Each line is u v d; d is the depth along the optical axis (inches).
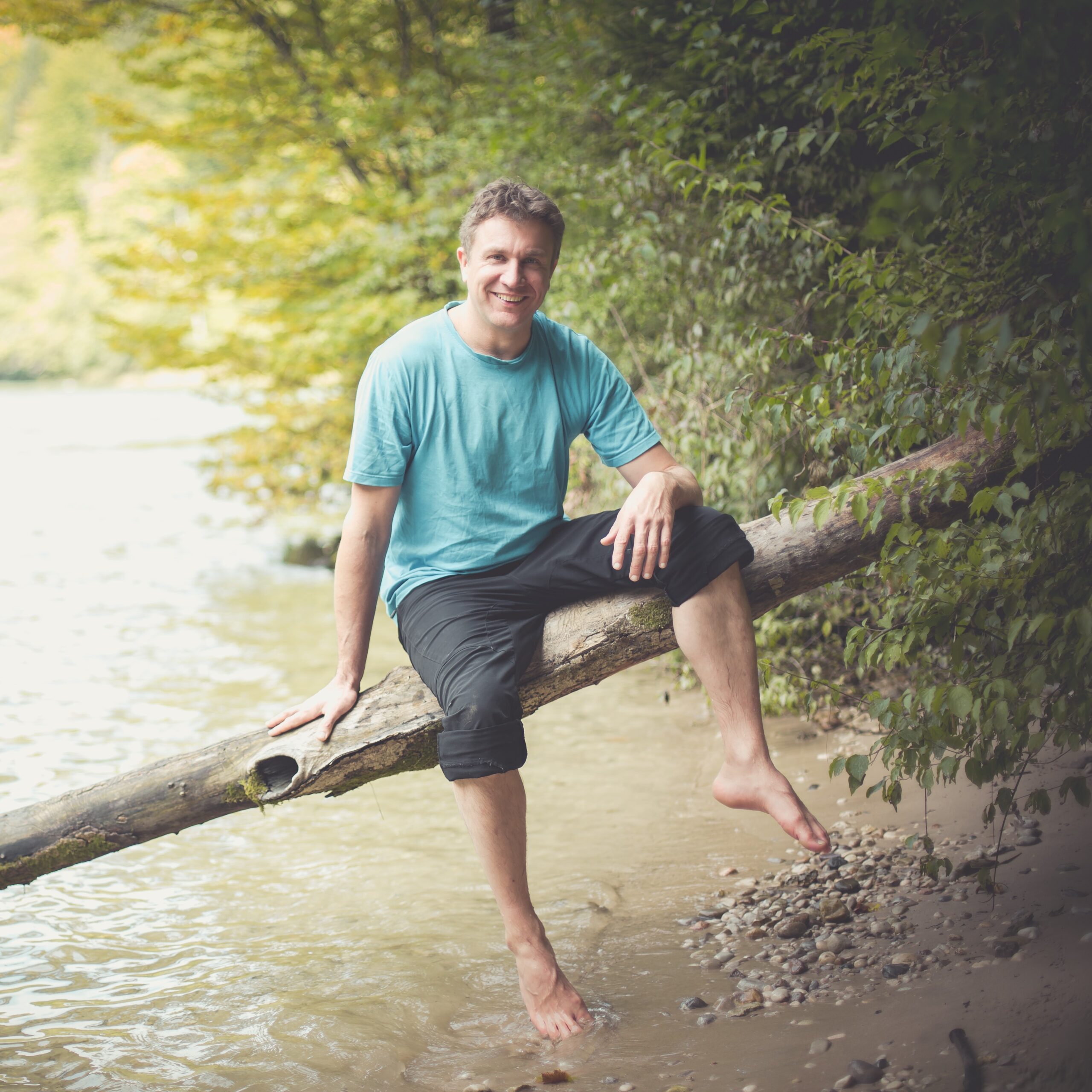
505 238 106.0
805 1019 96.3
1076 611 92.9
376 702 113.6
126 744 205.0
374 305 365.4
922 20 119.4
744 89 190.1
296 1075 99.0
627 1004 105.6
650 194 198.5
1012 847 123.1
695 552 106.0
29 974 122.3
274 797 115.1
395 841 160.1
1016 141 90.8
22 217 2349.9
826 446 132.6
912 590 119.5
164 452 887.1
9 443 984.9
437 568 113.9
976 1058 83.9
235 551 453.4
